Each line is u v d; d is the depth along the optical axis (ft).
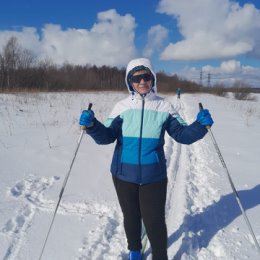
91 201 14.44
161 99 9.66
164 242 9.59
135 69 9.27
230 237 11.80
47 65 118.01
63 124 32.32
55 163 19.71
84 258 10.48
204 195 15.65
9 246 10.94
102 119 35.40
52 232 11.98
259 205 14.40
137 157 9.27
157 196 9.34
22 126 30.55
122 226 12.55
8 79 88.43
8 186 15.67
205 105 71.31
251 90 138.10
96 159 20.89
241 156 23.09
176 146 26.17
